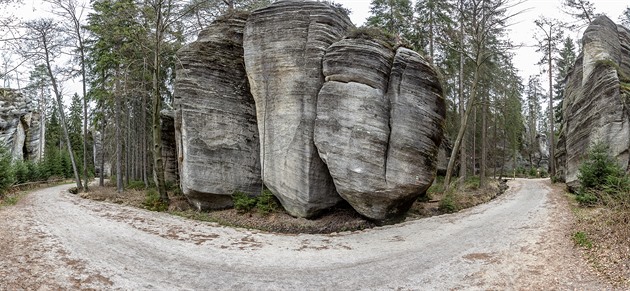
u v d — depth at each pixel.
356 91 13.76
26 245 9.92
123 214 15.82
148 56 22.44
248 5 22.05
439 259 9.50
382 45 14.66
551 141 32.81
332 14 15.57
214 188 16.70
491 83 28.02
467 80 28.14
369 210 13.89
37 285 7.32
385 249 10.79
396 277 8.36
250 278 8.41
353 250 10.78
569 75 30.50
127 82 23.16
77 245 10.35
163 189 18.45
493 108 32.22
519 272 8.14
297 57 15.24
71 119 53.78
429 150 14.23
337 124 13.77
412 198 14.59
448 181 19.55
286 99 15.27
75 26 23.53
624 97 17.89
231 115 17.31
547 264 8.45
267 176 15.78
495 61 28.22
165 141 23.38
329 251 10.69
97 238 11.31
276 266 9.27
